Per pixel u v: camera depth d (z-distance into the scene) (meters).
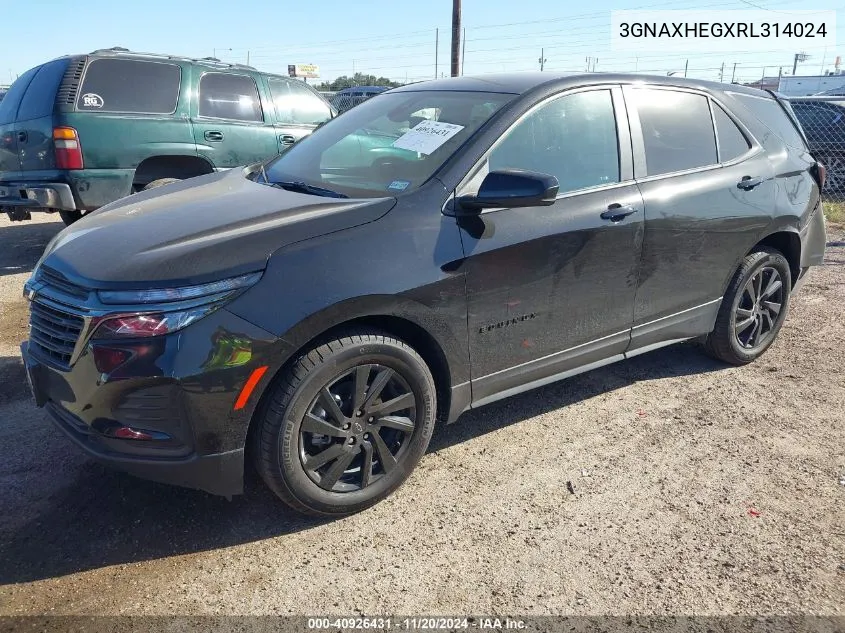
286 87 8.07
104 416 2.52
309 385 2.62
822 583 2.57
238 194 3.27
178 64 6.96
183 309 2.42
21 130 6.45
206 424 2.48
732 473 3.29
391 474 2.98
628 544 2.78
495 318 3.12
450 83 3.83
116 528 2.82
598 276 3.46
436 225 2.90
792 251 4.64
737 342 4.43
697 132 4.02
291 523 2.88
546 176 2.78
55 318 2.62
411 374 2.90
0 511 2.90
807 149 4.89
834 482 3.23
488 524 2.89
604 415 3.86
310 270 2.60
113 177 6.50
